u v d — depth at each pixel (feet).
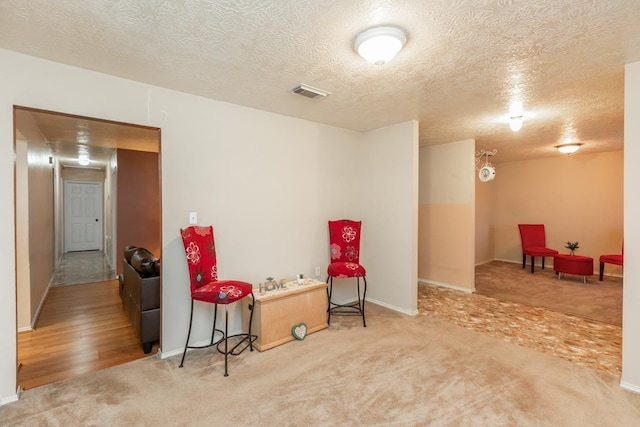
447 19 5.44
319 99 9.57
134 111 8.16
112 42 6.25
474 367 8.13
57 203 14.70
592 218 19.57
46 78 7.00
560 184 20.80
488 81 8.21
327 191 12.75
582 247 19.95
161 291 8.70
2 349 6.53
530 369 8.05
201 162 9.33
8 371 6.61
